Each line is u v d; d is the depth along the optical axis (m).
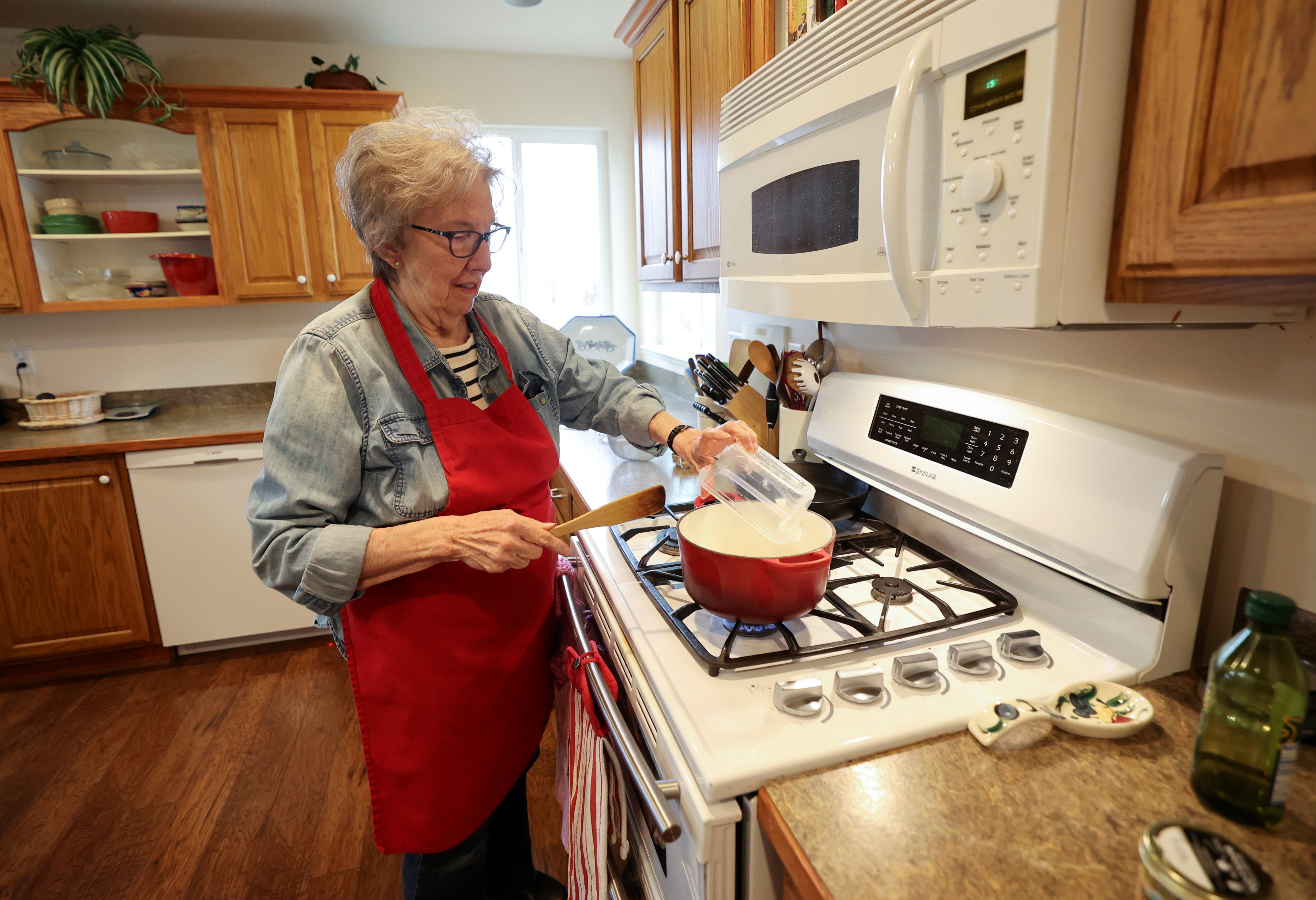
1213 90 0.54
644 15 2.07
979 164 0.68
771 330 1.78
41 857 1.70
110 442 2.41
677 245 1.96
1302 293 0.51
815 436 1.39
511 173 1.11
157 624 2.58
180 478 2.50
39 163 2.66
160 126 2.57
